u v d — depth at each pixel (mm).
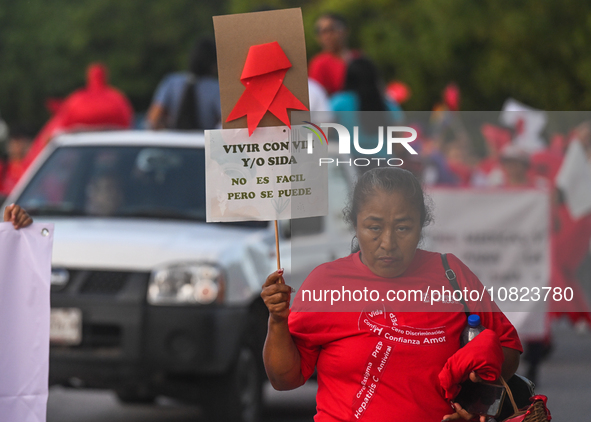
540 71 36125
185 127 14523
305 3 46500
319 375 5406
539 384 13984
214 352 9547
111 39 54281
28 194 11781
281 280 5309
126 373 9469
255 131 5434
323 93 14227
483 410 5168
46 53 53281
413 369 5191
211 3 55875
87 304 9539
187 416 12109
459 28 37375
